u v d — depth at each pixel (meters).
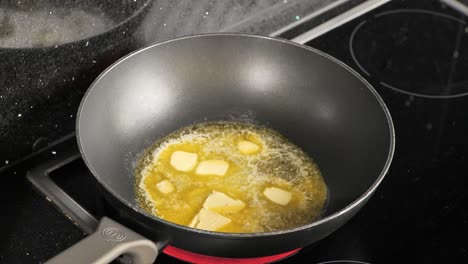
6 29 0.88
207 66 1.00
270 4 1.12
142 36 1.00
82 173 0.94
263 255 0.81
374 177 0.90
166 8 1.00
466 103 1.08
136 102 0.96
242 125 1.02
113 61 0.99
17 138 0.95
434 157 0.99
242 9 1.09
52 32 0.91
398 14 1.21
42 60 0.92
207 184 0.95
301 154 0.99
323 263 0.87
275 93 1.01
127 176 0.94
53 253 0.86
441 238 0.90
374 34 1.17
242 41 0.99
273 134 1.01
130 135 0.96
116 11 0.95
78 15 0.92
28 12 0.89
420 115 1.05
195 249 0.80
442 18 1.21
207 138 1.00
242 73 1.01
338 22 1.19
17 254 0.86
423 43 1.16
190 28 1.04
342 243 0.89
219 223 0.90
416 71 1.12
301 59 0.99
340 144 0.97
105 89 0.93
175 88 0.99
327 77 0.99
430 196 0.95
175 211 0.91
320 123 0.99
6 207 0.90
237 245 0.79
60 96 0.96
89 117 0.90
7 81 0.91
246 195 0.94
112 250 0.76
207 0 1.04
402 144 1.01
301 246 0.82
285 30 1.16
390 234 0.90
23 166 0.95
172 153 0.98
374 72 1.11
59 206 0.90
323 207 0.94
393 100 1.07
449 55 1.15
